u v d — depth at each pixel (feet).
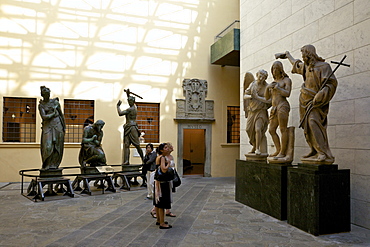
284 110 21.15
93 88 40.09
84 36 40.04
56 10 39.09
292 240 16.12
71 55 39.45
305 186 17.75
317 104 17.81
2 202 25.30
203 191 31.40
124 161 34.78
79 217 20.52
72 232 17.21
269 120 24.06
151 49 42.70
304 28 25.12
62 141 28.43
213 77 45.16
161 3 43.42
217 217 20.67
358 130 19.69
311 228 17.13
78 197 27.66
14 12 37.52
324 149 17.93
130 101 35.55
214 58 43.45
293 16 26.53
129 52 41.73
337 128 21.43
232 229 17.94
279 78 21.65
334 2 21.94
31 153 37.47
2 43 36.94
